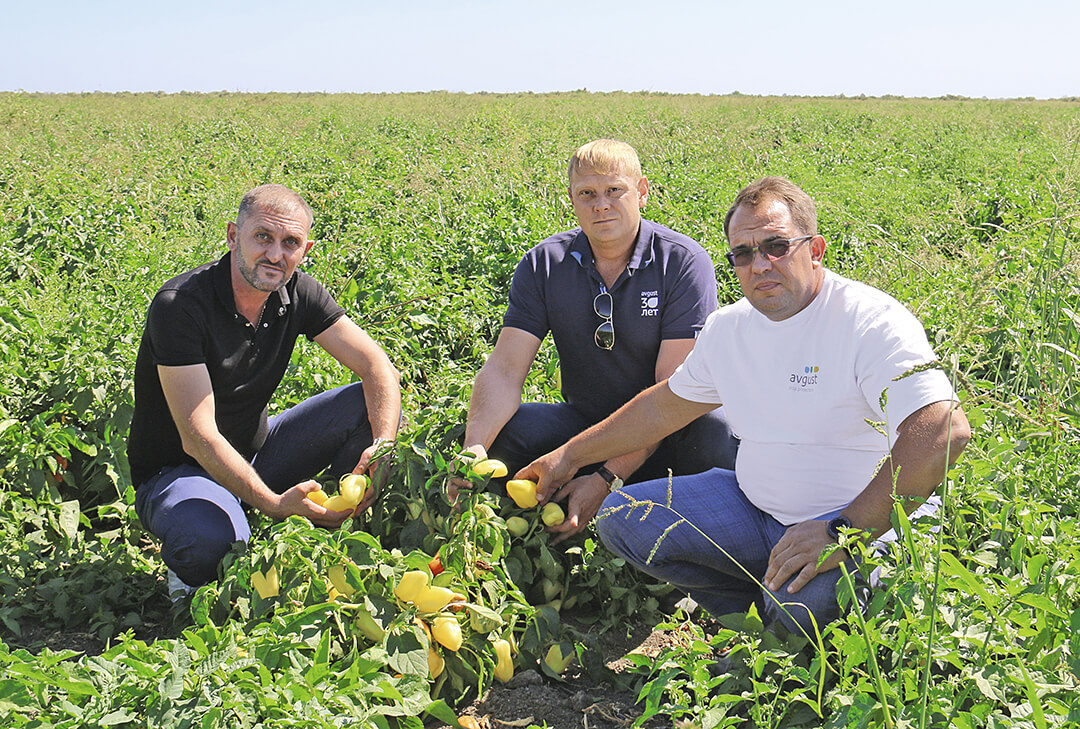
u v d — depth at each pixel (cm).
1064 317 482
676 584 318
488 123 2230
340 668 266
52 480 405
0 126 2133
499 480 371
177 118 2525
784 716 245
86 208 894
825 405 289
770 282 284
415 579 286
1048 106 3584
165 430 356
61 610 343
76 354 460
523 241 789
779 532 307
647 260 370
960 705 223
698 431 362
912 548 229
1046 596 235
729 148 1603
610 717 293
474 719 291
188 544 326
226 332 344
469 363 584
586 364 383
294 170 1405
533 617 316
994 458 314
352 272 730
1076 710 201
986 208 989
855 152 1734
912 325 280
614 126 2219
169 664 235
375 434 368
